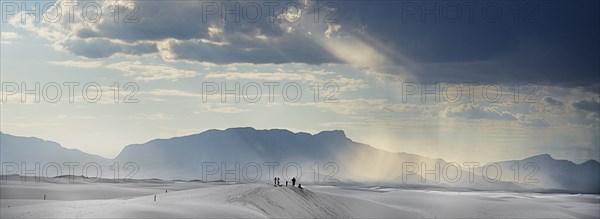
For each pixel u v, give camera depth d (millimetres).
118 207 46438
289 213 60875
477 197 104625
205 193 65438
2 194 84938
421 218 76312
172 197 63312
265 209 58688
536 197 135750
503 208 91188
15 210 45438
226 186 71438
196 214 46312
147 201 55000
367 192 106250
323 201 72000
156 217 43688
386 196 96000
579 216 92500
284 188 70875
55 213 43625
